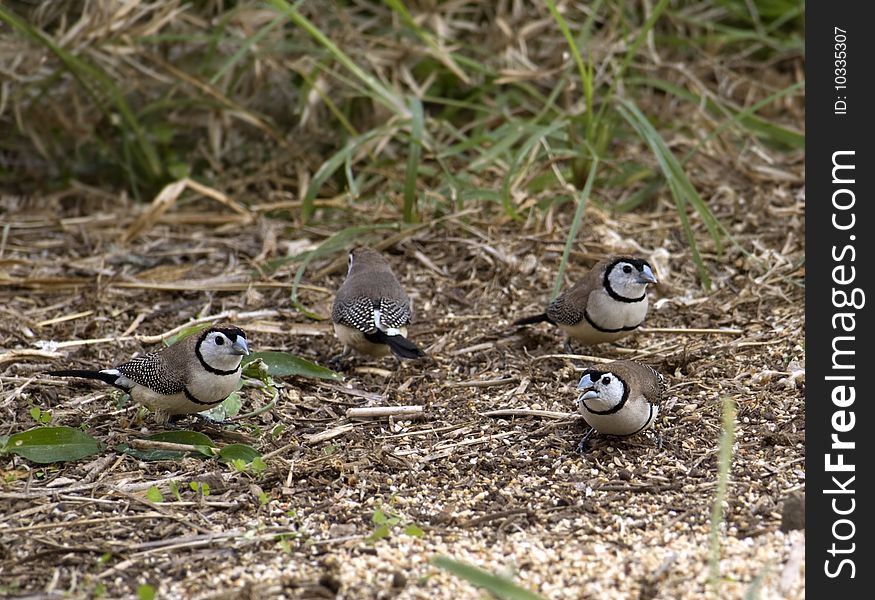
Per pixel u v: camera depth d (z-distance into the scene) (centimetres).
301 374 1032
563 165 1498
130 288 1266
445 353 1116
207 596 698
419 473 877
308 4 1628
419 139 1323
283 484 852
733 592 695
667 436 925
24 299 1225
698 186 1456
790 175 1468
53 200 1548
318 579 716
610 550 752
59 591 710
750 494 825
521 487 850
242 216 1469
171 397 892
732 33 1703
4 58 1523
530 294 1233
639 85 1700
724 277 1255
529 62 1605
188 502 820
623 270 1038
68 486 844
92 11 1524
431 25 1614
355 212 1427
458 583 712
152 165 1544
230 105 1530
